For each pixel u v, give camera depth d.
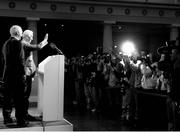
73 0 11.51
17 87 4.76
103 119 7.11
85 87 9.04
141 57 7.24
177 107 5.11
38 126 4.78
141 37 16.34
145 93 6.56
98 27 14.72
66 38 15.26
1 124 4.95
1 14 10.98
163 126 6.14
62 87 5.00
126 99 7.00
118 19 12.20
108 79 8.27
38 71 5.34
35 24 11.31
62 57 4.96
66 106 9.49
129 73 6.92
